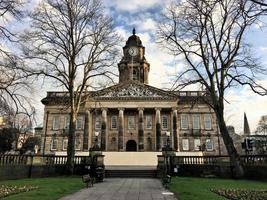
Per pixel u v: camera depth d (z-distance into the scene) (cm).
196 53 2673
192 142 7138
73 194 1441
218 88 2528
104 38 2969
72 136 2730
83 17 2870
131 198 1305
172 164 2789
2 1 1477
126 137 7119
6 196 1237
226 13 2486
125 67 8044
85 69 2911
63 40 2786
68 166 2655
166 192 1530
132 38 8362
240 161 2394
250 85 2373
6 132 4681
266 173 2148
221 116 2486
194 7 2628
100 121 7200
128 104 6962
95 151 2856
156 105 6944
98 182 2169
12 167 2156
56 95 7444
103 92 6950
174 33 2742
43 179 2214
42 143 7200
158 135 6788
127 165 4306
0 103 1680
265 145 6116
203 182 2009
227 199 1192
